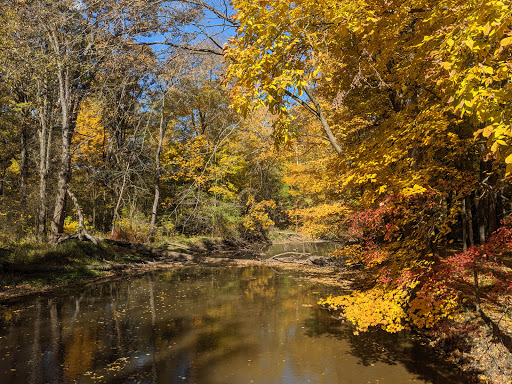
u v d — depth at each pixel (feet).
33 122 64.49
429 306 19.07
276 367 20.22
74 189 71.87
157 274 52.70
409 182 15.24
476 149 31.24
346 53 17.76
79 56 19.83
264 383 18.29
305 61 12.92
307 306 33.30
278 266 60.29
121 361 20.98
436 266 18.98
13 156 72.74
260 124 43.47
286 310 32.09
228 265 62.39
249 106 12.24
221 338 24.99
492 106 8.79
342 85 23.93
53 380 18.39
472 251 18.58
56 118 59.16
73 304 34.35
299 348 23.02
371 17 12.28
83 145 59.72
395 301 20.92
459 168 35.12
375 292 22.76
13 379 18.43
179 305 34.19
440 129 17.16
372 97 33.65
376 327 26.94
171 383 18.25
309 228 42.16
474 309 23.34
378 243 28.71
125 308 33.04
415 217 20.48
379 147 17.51
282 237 104.32
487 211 53.21
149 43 18.28
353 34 15.48
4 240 51.03
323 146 38.68
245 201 76.02
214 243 81.82
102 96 22.52
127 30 17.30
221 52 18.30
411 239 20.92
